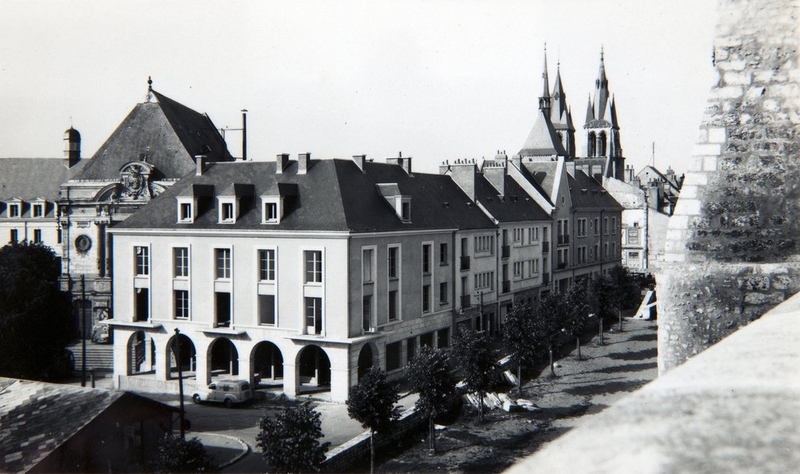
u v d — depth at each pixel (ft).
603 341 216.13
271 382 167.53
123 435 94.02
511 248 230.68
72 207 247.50
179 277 170.71
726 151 29.81
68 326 212.02
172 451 93.86
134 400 96.32
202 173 182.70
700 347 30.09
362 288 155.53
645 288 292.61
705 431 8.02
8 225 312.50
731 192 29.71
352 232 150.10
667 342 31.01
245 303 162.50
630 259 362.74
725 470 6.96
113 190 241.96
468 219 205.98
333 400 151.94
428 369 121.49
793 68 28.55
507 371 172.76
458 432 134.00
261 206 164.76
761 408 8.47
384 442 125.59
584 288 229.86
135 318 176.35
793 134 28.60
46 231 310.24
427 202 191.01
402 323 168.04
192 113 270.46
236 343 162.81
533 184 269.85
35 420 87.10
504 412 145.69
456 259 194.29
